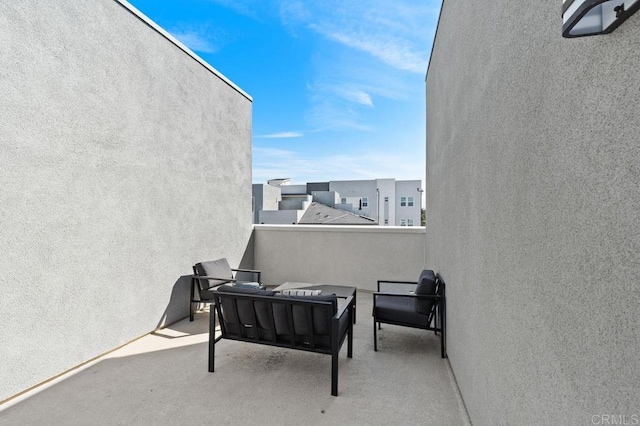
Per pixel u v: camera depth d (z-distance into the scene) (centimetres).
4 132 211
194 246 412
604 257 74
